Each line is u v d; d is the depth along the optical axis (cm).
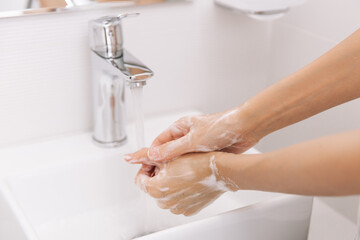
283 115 63
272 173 50
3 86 80
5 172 78
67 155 83
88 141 88
